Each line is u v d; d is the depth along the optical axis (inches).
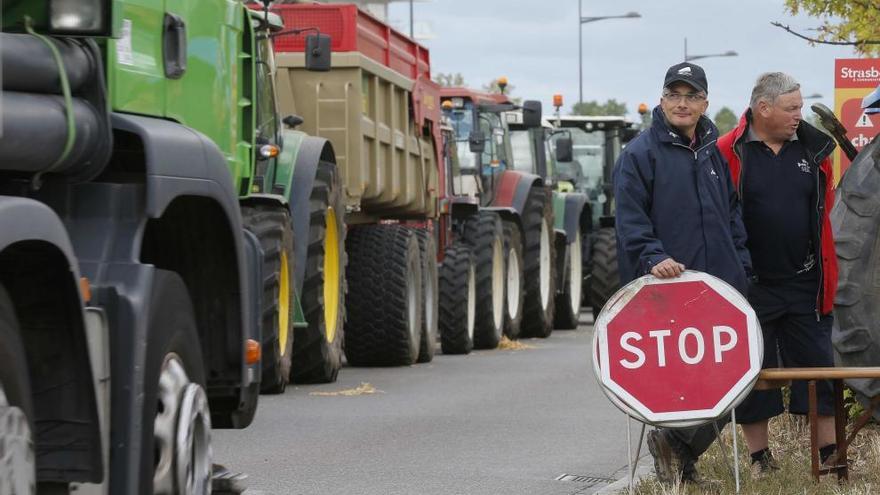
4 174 291.9
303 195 715.4
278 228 642.8
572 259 1300.4
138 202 308.0
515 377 799.7
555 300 1278.3
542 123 1296.8
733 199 415.5
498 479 466.0
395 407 653.3
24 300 273.9
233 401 369.4
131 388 296.5
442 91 1115.9
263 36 641.6
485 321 1015.0
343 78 797.2
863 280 439.5
